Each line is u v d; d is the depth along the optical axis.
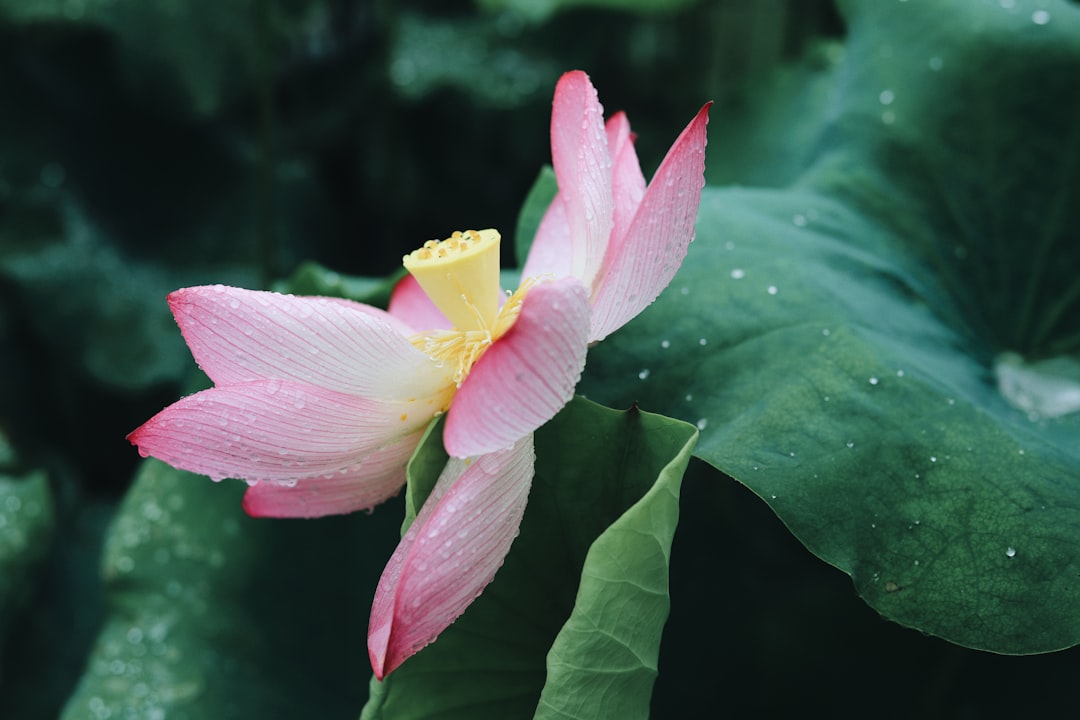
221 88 1.33
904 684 0.71
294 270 1.35
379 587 0.49
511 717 0.52
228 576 0.71
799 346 0.58
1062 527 0.52
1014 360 0.65
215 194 1.37
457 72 1.39
